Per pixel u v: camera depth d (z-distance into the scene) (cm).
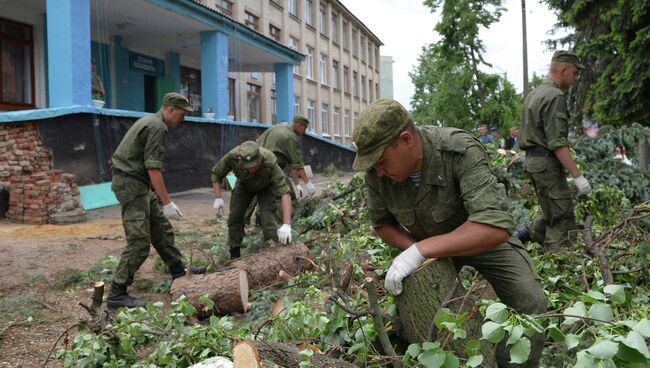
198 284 449
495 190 239
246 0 2503
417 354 216
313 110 3384
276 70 2266
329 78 3603
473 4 2892
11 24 1418
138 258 468
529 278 272
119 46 1778
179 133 1489
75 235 834
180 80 2181
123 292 469
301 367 221
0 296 509
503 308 194
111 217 1035
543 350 283
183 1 1501
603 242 466
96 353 320
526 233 525
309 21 3334
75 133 1098
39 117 1018
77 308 481
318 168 2317
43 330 426
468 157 242
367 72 4591
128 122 1240
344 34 4003
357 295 332
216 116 1719
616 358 177
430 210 256
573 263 432
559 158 494
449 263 273
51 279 569
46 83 1506
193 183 1547
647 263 385
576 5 1498
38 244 755
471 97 3062
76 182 1095
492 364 254
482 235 230
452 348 250
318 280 437
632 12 1280
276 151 773
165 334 329
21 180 955
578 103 1711
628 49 1330
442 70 3105
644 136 838
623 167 816
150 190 503
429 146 246
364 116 230
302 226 716
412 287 262
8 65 1411
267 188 611
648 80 1323
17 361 366
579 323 268
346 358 279
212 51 1716
